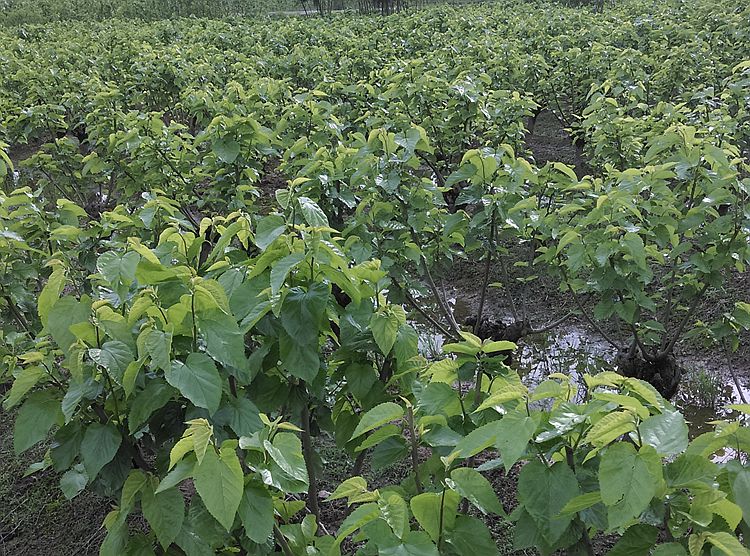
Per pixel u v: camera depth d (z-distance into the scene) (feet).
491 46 32.50
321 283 7.82
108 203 25.53
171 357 7.23
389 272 15.01
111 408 7.70
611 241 12.16
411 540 5.82
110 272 7.80
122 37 46.80
